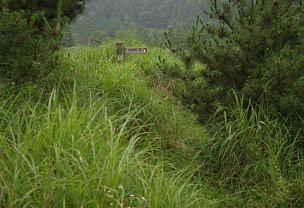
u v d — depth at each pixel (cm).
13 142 350
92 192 318
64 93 520
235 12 523
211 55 509
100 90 604
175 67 548
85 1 652
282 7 499
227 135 496
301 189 426
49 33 493
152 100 617
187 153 531
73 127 373
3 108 447
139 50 812
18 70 473
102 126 429
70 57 704
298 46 490
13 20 458
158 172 353
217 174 492
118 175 326
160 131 573
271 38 490
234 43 502
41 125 387
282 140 475
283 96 480
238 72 512
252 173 473
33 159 334
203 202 404
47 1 580
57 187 314
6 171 325
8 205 300
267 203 430
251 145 470
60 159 335
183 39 540
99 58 855
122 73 687
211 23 535
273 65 468
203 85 547
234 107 512
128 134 511
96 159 344
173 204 339
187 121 627
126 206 324
